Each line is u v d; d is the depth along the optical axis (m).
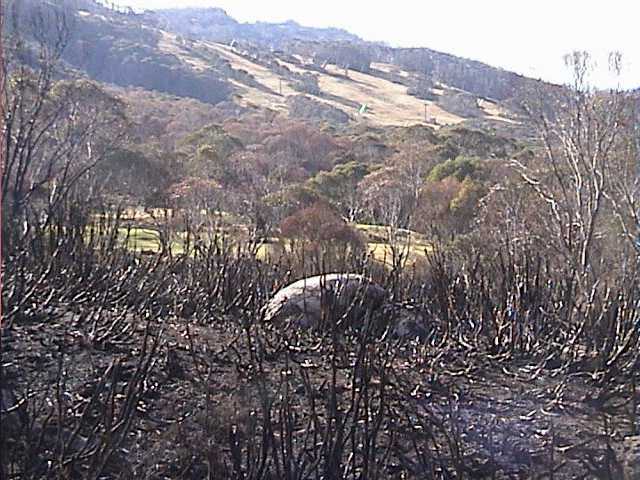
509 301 5.80
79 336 4.70
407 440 3.67
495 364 5.32
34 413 3.06
